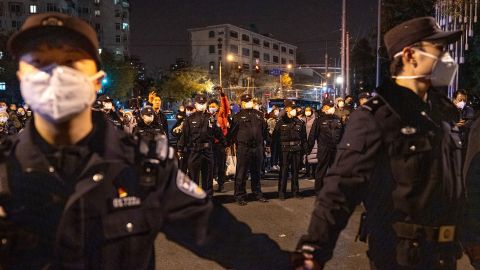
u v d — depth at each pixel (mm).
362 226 2340
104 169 1422
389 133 2088
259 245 1739
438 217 2125
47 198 1391
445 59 2186
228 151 11328
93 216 1404
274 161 11508
